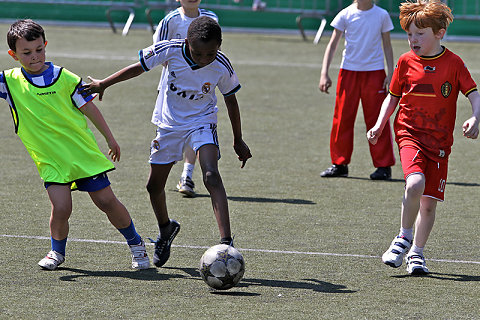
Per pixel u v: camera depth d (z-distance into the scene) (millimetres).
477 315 12148
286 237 16859
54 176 13914
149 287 13328
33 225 17219
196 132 14305
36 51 13695
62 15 61562
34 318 11664
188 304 12414
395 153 27312
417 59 14609
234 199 20250
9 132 28297
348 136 23234
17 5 61125
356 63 23344
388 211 19328
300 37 59281
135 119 31125
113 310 12070
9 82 14000
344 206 19766
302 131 29828
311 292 13195
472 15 56688
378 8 23703
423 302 12750
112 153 14359
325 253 15711
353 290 13359
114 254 15375
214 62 14148
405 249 14367
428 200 14492
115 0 60281
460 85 14469
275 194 20906
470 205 19906
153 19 60969
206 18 13828
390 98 15023
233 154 25906
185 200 20250
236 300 12688
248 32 60406
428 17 14234
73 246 15797
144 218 18234
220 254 12992
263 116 32406
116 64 43375
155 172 14672
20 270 14102
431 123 14539
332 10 59156
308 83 40500
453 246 16359
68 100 13992
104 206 14156
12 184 21047
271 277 14055
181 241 16484
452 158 25906
